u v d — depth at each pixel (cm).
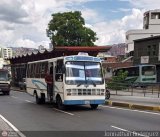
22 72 5300
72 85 2058
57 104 2298
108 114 1889
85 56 2112
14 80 5788
